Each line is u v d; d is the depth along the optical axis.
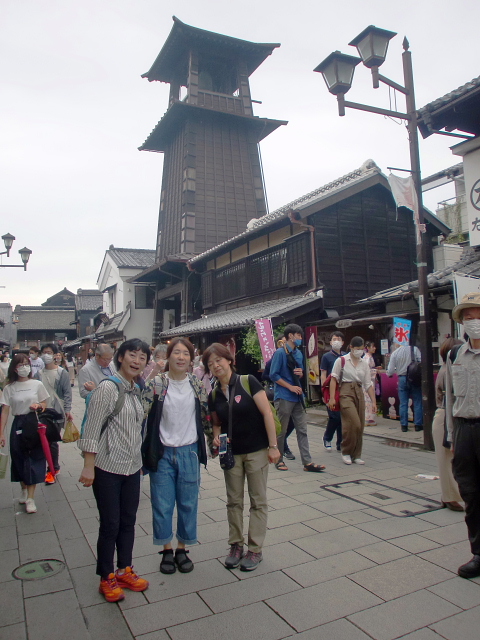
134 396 3.35
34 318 50.09
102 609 2.97
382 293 11.45
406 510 4.59
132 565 3.58
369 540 3.89
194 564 3.58
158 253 25.83
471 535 3.36
